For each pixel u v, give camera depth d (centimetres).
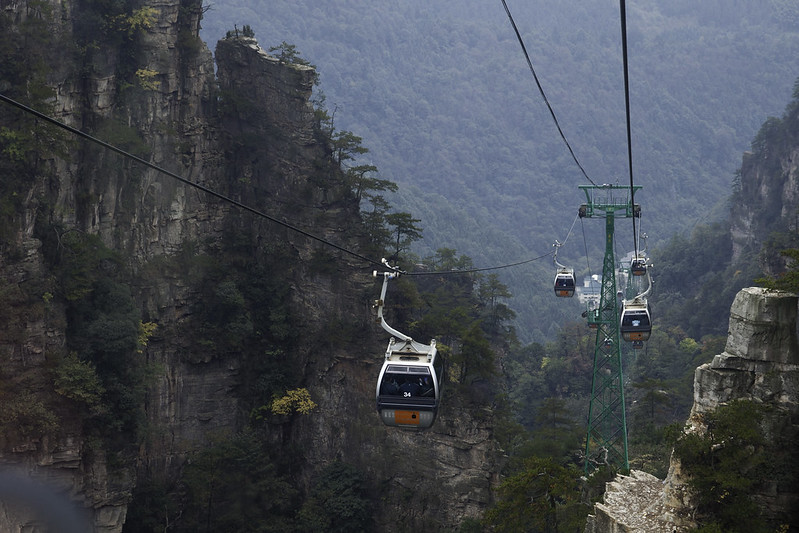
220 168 10906
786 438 3762
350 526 9500
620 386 8188
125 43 9625
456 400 9575
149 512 9231
